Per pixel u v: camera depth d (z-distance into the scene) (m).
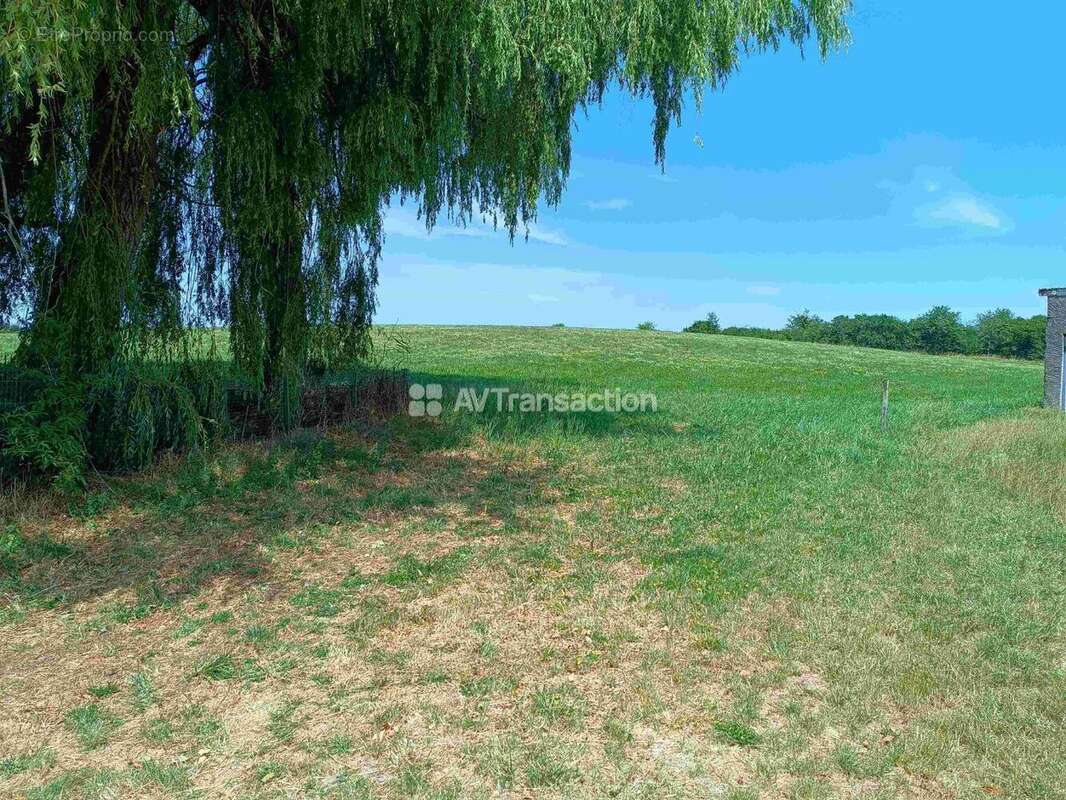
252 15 7.99
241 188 8.65
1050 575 5.69
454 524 7.13
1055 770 3.12
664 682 3.96
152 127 7.37
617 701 3.75
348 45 8.17
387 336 14.82
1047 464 9.37
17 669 4.29
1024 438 11.10
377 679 4.04
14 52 4.60
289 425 10.40
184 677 4.14
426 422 12.48
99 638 4.70
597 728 3.50
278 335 9.87
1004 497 8.16
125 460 8.13
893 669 4.06
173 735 3.52
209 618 4.93
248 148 8.08
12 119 6.83
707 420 14.85
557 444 11.26
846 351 53.69
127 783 3.14
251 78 8.67
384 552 6.27
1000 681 3.94
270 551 6.28
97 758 3.36
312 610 5.04
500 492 8.38
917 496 8.16
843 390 27.86
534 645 4.45
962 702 3.72
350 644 4.50
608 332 56.62
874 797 2.95
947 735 3.40
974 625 4.68
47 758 3.36
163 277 9.11
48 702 3.90
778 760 3.21
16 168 7.59
